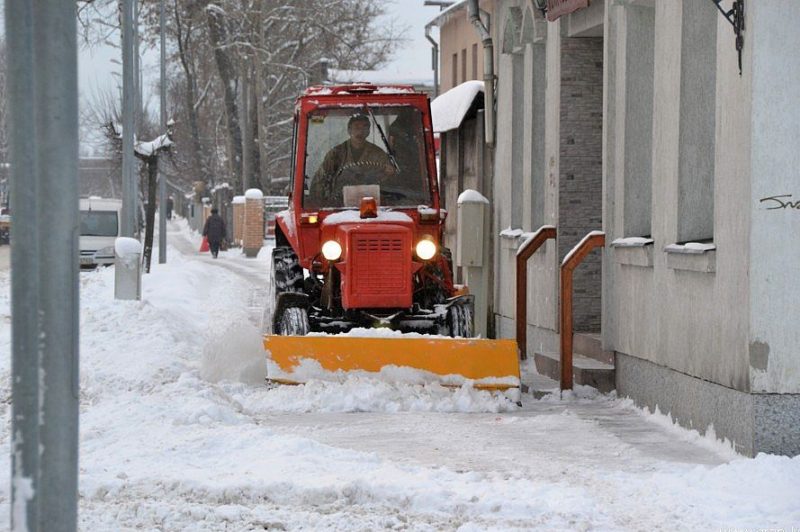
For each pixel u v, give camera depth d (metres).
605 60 17.89
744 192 12.49
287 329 18.05
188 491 10.65
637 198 17.16
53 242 6.38
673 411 14.70
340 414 15.69
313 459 12.02
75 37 6.46
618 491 10.75
